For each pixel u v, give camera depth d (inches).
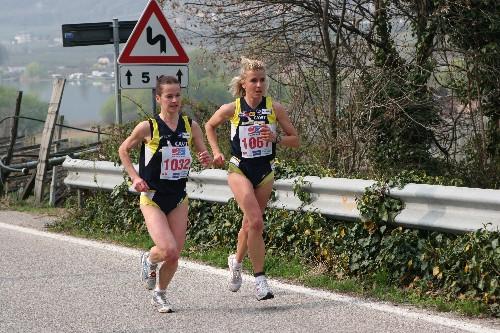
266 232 814.5
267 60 1205.7
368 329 593.3
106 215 1000.9
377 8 1237.1
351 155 1044.5
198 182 903.1
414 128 1237.1
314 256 775.7
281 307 657.6
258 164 676.1
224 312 651.5
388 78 1120.8
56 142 1545.3
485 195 645.3
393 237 706.2
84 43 1210.0
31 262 844.0
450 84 1250.0
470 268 640.4
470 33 1230.9
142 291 722.8
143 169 641.0
